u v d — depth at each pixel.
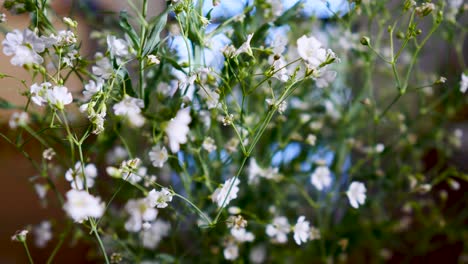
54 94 0.14
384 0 0.20
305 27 0.21
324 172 0.20
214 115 0.17
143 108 0.17
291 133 0.20
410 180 0.22
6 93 0.21
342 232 0.21
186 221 0.19
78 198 0.14
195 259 0.19
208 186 0.17
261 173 0.18
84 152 0.18
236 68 0.17
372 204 0.22
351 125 0.22
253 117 0.19
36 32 0.15
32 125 0.22
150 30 0.16
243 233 0.17
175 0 0.16
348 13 0.19
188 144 0.17
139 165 0.17
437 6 0.19
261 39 0.18
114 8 0.21
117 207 0.21
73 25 0.16
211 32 0.17
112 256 0.17
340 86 0.22
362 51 0.20
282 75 0.16
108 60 0.16
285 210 0.22
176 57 0.18
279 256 0.21
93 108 0.15
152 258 0.19
